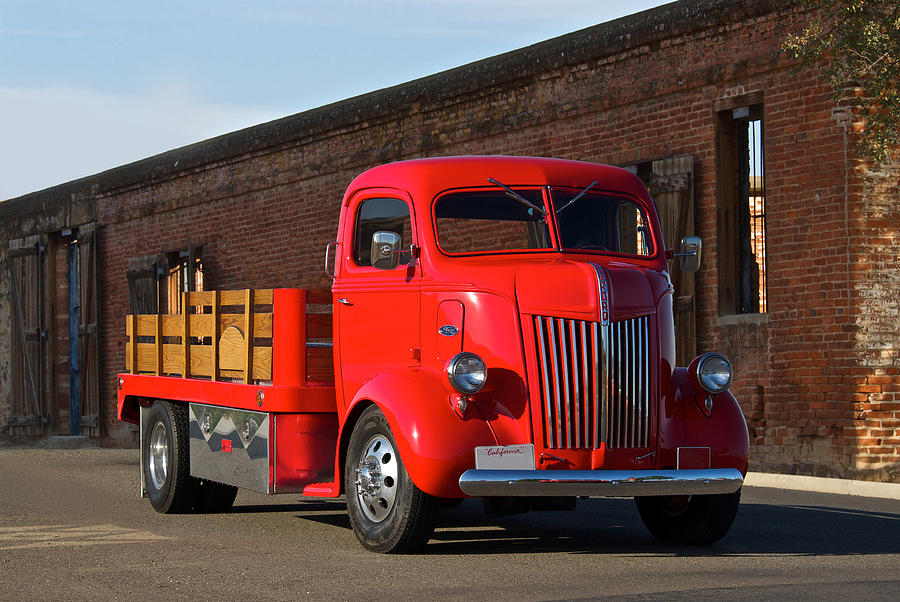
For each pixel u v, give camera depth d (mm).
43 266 27766
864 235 12812
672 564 7090
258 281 22266
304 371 8562
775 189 13547
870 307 12805
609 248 8227
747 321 13820
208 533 8758
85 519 9742
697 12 14383
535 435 7230
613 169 8500
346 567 7012
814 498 11141
